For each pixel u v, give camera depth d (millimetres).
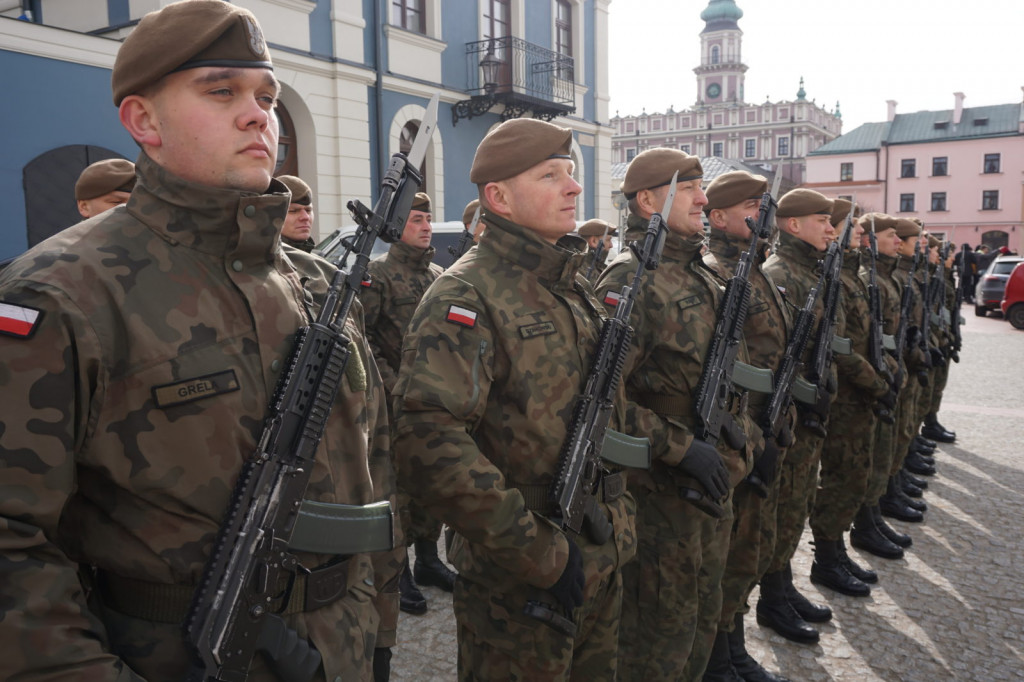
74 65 7488
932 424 6738
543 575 1688
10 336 974
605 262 5898
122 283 1081
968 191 47719
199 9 1130
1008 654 3129
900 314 4812
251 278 1208
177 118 1136
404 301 3812
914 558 4164
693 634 2479
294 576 1181
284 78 10000
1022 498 5156
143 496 1072
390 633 1685
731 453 2605
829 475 3875
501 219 1924
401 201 1394
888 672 3012
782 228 3680
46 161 7336
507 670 1836
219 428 1114
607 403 1914
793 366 3105
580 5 15227
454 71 12695
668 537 2422
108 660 981
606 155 16469
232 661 1068
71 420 1016
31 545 956
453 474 1649
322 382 1199
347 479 1306
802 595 3496
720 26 81562
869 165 50188
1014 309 15781
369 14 11078
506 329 1815
